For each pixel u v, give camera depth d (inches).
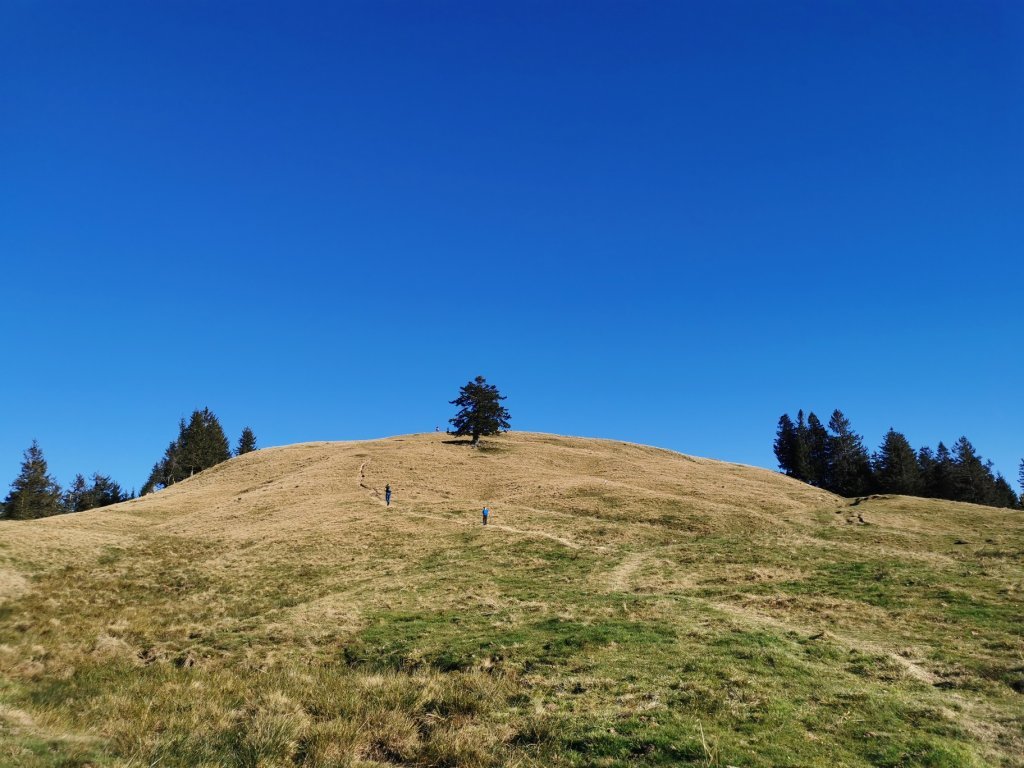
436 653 714.8
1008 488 4306.1
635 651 674.2
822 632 753.6
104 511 2181.3
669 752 424.2
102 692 586.9
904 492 3713.1
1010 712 498.0
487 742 455.5
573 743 447.5
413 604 972.6
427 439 3951.8
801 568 1175.0
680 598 956.6
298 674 647.1
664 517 1829.5
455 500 2165.4
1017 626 755.4
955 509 1849.2
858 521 1718.8
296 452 3479.3
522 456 3297.2
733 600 951.6
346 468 2733.8
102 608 1005.8
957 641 706.8
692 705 507.8
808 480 4249.5
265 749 438.6
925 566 1145.4
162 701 553.9
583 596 991.0
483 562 1310.3
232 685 606.5
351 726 484.4
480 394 3575.3
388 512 1916.8
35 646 754.2
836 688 549.3
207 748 442.9
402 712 521.7
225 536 1654.8
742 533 1663.4
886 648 687.7
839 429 4146.2
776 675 583.8
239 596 1083.3
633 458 3545.8
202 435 4589.1
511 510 1963.6
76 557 1365.7
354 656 727.7
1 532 1455.5
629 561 1307.8
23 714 481.7
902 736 446.3
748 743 436.1
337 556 1392.7
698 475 3004.4
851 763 407.2
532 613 884.6
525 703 538.3
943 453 4168.3
